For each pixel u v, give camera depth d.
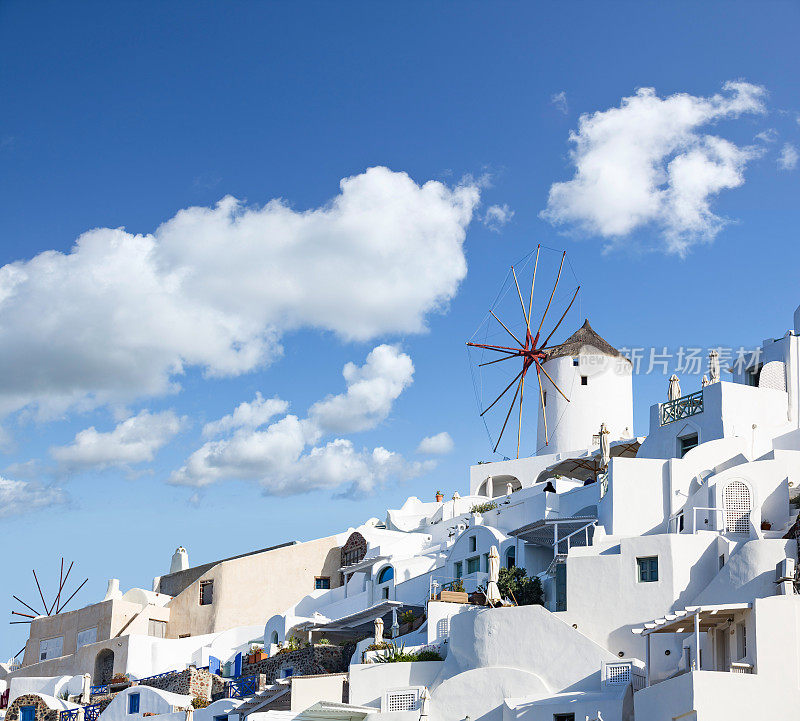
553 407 77.25
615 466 54.47
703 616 39.81
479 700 47.72
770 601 37.91
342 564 79.31
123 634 77.56
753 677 37.12
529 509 63.34
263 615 79.25
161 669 72.94
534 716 44.62
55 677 73.06
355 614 63.25
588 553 50.44
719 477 50.22
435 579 64.12
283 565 80.50
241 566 79.88
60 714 64.56
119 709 62.44
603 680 44.66
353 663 55.62
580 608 48.53
